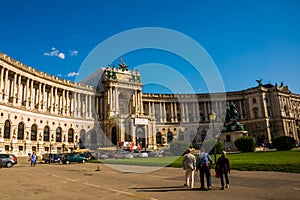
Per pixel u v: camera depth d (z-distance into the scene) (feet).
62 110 333.42
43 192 57.21
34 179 84.23
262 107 431.02
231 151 228.02
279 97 445.37
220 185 64.34
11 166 156.25
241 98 454.40
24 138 271.28
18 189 61.77
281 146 217.15
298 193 51.39
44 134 299.17
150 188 61.72
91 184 70.28
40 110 304.30
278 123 434.71
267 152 194.70
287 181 66.28
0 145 237.25
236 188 59.16
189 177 63.93
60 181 78.13
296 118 465.47
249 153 193.67
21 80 291.79
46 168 142.20
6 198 50.01
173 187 62.80
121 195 52.80
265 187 59.21
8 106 252.01
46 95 321.73
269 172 84.64
